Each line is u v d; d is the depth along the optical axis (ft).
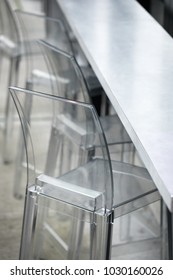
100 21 11.22
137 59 9.52
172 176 6.35
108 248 7.97
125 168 8.86
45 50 9.53
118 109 8.00
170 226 9.04
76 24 10.98
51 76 9.84
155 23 11.30
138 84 8.60
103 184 7.99
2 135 14.78
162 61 9.50
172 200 6.01
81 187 8.16
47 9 16.96
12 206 12.06
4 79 17.34
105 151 7.56
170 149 6.88
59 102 9.07
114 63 9.33
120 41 10.26
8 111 13.64
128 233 11.06
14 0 16.87
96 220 7.94
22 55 13.32
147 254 10.47
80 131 8.82
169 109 7.89
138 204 8.19
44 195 8.36
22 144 12.18
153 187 8.38
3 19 13.52
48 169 9.49
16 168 12.27
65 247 10.53
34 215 8.50
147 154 6.77
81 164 8.98
